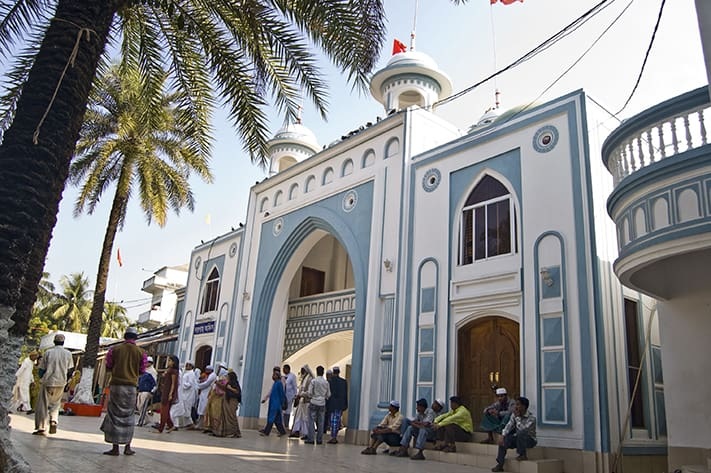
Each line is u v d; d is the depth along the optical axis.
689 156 7.17
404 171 14.25
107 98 17.38
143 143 17.89
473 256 12.25
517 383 11.05
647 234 7.57
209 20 9.01
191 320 23.86
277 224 19.27
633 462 9.59
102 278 17.91
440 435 10.80
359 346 13.98
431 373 12.20
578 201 10.49
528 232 11.18
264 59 9.34
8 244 5.01
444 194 13.22
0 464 4.75
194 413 14.05
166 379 12.70
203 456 8.01
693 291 9.23
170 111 17.27
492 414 10.27
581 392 9.61
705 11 3.82
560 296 10.32
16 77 9.09
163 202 18.92
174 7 8.74
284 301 19.03
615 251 10.48
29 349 40.44
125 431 7.26
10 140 5.27
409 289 13.26
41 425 9.22
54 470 5.57
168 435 11.73
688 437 8.94
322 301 18.55
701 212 7.03
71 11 5.76
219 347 20.92
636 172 7.79
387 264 13.95
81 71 5.67
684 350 9.23
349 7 7.85
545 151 11.31
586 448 9.28
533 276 10.86
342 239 15.84
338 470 7.53
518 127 11.95
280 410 14.15
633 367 10.37
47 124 5.36
